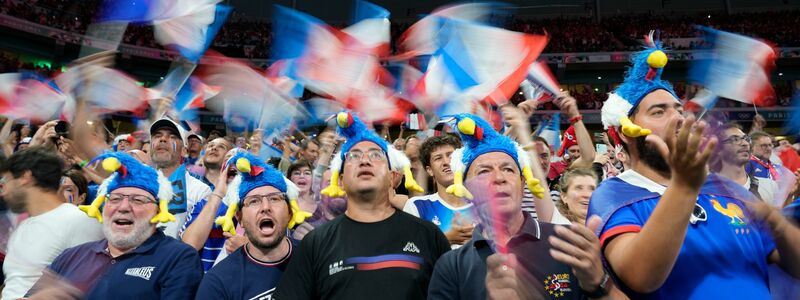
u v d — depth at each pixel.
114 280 2.10
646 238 1.01
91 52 5.24
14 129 4.79
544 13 25.86
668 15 24.88
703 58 1.89
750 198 1.21
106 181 2.30
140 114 5.30
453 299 1.58
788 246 1.16
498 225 1.47
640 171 1.30
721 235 1.17
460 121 1.70
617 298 1.06
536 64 3.31
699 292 1.11
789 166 3.06
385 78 6.07
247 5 25.42
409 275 1.84
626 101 1.32
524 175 1.70
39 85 4.97
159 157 3.28
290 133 5.85
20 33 17.56
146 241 2.23
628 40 21.69
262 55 21.27
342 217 2.05
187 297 2.12
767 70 1.86
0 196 2.22
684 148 0.93
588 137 3.24
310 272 1.92
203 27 5.32
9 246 2.18
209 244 2.93
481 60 3.46
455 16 3.95
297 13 5.48
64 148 3.99
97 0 19.22
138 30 19.28
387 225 1.97
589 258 1.06
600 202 1.27
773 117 16.50
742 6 24.14
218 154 3.72
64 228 2.29
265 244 2.16
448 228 2.50
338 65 5.22
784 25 21.33
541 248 1.46
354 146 2.11
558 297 1.36
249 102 6.16
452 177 2.64
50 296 1.44
